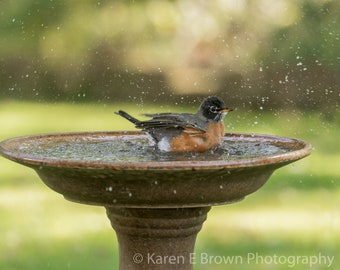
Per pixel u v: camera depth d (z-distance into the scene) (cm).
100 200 546
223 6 2022
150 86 2108
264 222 1121
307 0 1770
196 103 2070
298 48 1805
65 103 2167
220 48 2034
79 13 2066
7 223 1141
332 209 1180
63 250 1002
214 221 1136
